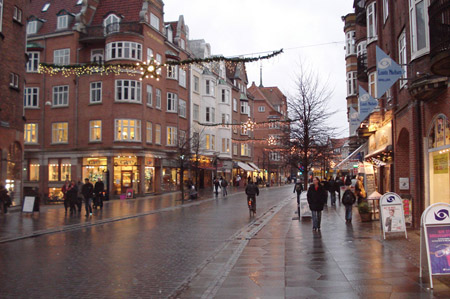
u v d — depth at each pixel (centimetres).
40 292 667
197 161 3575
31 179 3744
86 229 1484
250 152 6475
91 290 679
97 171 3503
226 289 671
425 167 1251
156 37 3784
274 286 682
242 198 3281
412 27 1249
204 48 5012
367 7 2125
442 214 662
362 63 2431
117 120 3450
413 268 771
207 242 1191
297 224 1546
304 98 2356
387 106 1794
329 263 839
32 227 1480
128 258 952
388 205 1134
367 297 597
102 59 3634
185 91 4391
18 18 2233
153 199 3189
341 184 2728
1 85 2038
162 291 673
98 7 3922
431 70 950
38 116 3734
